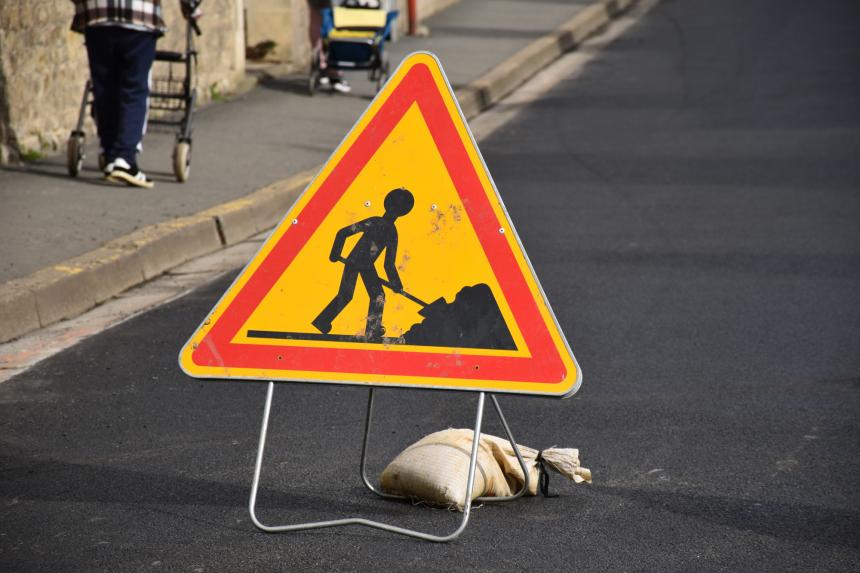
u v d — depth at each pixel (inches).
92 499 325.1
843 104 1048.8
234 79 1052.5
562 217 690.8
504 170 831.1
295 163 781.9
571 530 303.6
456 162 300.0
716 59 1328.7
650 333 483.8
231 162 776.9
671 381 426.6
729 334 481.4
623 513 314.3
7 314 476.4
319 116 954.1
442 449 321.4
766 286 549.6
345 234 302.8
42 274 512.4
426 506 319.0
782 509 317.1
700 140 924.0
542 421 387.5
